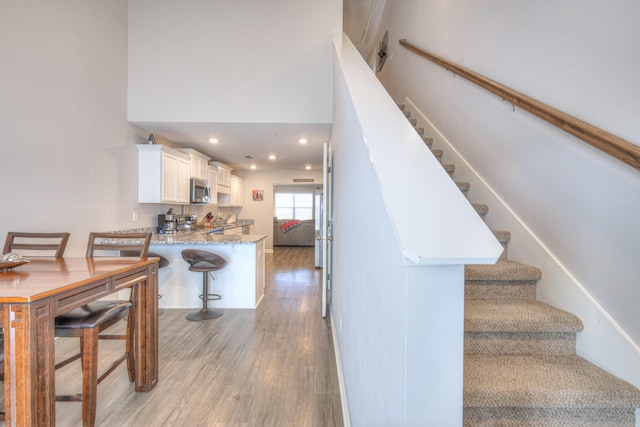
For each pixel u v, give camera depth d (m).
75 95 2.77
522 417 1.09
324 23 3.48
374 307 0.96
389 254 0.76
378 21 5.80
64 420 1.69
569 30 1.48
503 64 2.02
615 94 1.25
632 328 1.19
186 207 5.46
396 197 0.74
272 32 3.49
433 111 3.17
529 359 1.34
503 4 2.02
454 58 2.74
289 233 9.42
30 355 1.21
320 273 5.43
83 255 2.87
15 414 1.21
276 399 1.87
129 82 3.50
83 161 2.87
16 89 2.27
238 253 3.58
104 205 3.16
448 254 0.57
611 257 1.27
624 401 1.07
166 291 3.58
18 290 1.27
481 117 2.27
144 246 2.05
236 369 2.21
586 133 1.25
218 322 3.12
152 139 3.77
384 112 1.26
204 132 3.97
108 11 3.16
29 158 2.37
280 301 3.82
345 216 1.85
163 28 3.49
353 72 1.93
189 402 1.84
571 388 1.12
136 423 1.66
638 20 1.15
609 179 1.28
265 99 3.49
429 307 0.62
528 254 1.75
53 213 2.57
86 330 1.57
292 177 8.35
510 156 1.94
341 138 2.13
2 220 2.19
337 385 2.02
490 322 1.36
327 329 2.93
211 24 3.49
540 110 1.53
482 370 1.24
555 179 1.58
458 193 0.76
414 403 0.62
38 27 2.43
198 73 3.49
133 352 2.02
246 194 8.40
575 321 1.36
